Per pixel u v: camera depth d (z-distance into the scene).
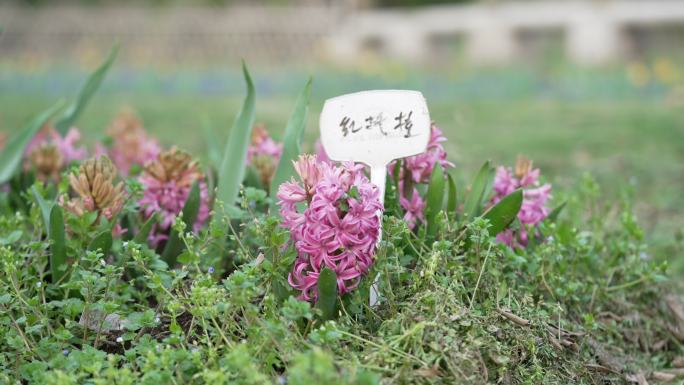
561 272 0.69
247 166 0.78
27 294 0.66
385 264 0.60
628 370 0.68
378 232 0.60
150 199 0.72
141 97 2.88
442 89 2.94
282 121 2.02
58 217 0.64
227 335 0.61
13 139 0.84
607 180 1.33
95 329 0.64
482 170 0.68
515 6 4.12
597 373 0.65
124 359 0.62
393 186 0.67
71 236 0.68
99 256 0.62
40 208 0.69
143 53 3.80
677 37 3.96
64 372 0.58
